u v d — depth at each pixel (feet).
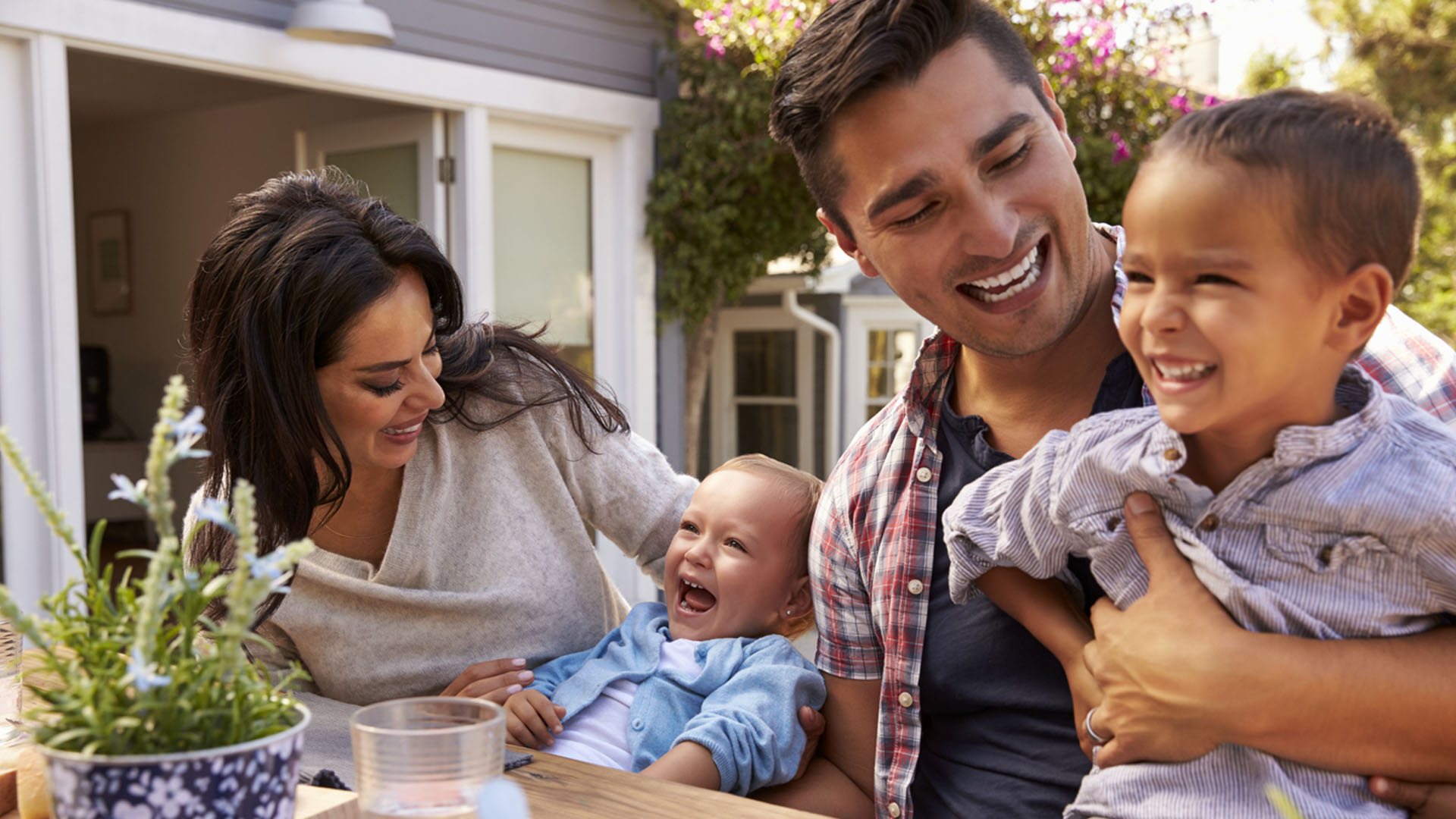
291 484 4.60
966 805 4.17
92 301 26.71
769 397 27.91
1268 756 3.05
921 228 3.80
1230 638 3.05
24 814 3.37
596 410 5.56
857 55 3.69
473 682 4.90
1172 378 2.94
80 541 12.36
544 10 16.83
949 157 3.67
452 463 5.30
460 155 16.24
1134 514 3.33
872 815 4.71
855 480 4.63
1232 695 3.00
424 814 2.74
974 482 3.85
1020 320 3.85
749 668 4.86
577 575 5.55
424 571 5.20
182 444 2.51
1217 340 2.83
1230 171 2.79
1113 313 3.98
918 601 4.29
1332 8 28.86
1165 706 3.11
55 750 2.50
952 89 3.67
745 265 18.66
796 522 5.55
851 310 27.78
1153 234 2.91
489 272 16.44
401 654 5.20
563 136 17.51
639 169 18.15
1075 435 3.53
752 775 4.53
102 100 22.44
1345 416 3.14
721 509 5.55
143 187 25.03
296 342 4.37
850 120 3.79
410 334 4.51
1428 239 29.43
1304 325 2.82
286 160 21.67
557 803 3.52
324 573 5.08
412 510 5.15
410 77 15.33
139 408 25.99
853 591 4.70
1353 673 2.91
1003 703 4.09
